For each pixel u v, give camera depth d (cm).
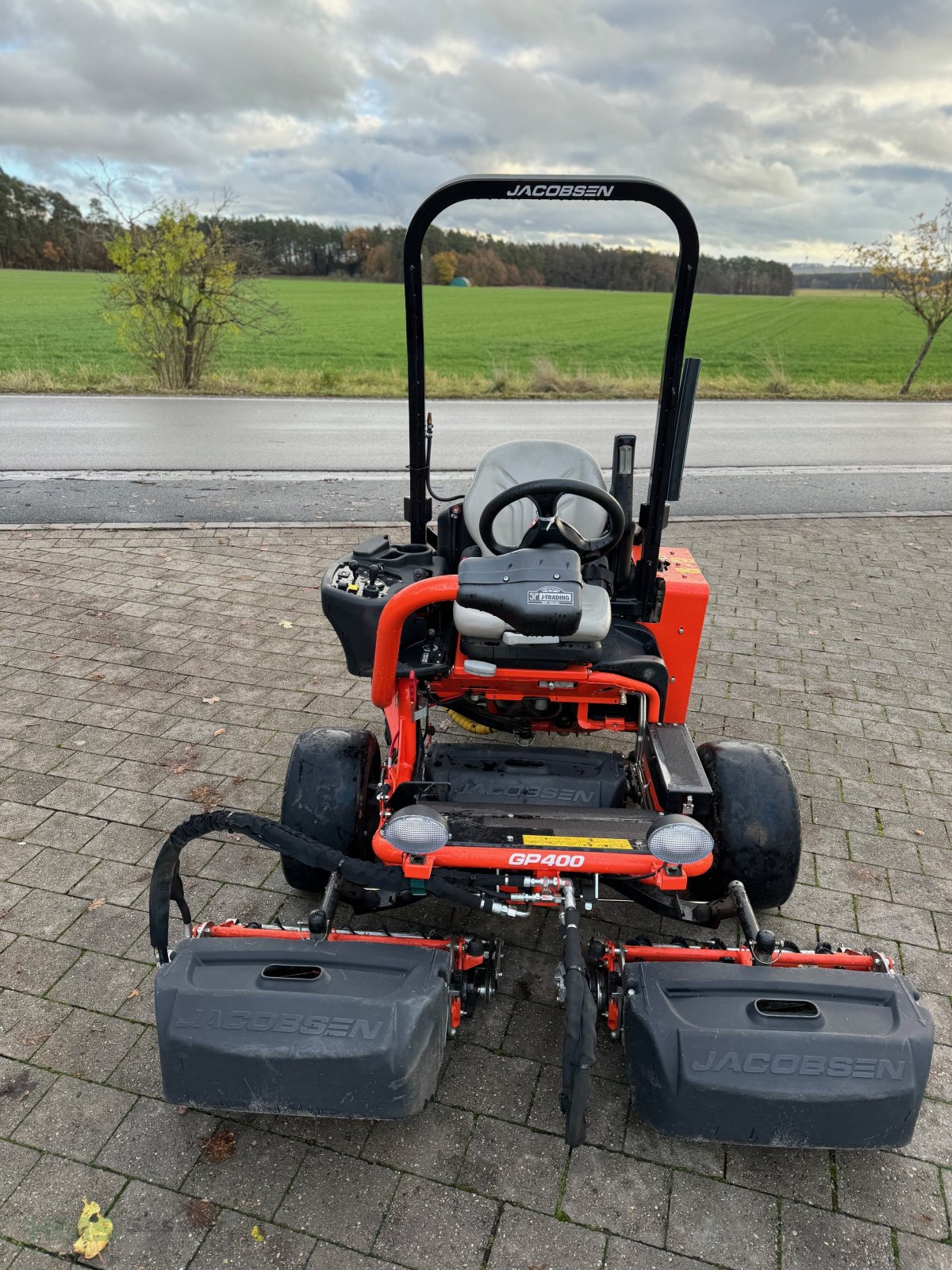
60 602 648
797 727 504
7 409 1467
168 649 577
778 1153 260
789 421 1594
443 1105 271
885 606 694
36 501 915
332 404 1619
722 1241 235
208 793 426
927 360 3008
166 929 257
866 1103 221
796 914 356
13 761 447
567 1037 210
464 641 326
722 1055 223
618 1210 242
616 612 350
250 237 1727
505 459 363
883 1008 235
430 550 377
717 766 317
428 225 304
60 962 323
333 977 238
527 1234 235
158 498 943
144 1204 241
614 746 473
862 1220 242
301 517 884
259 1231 234
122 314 1709
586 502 358
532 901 262
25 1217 238
